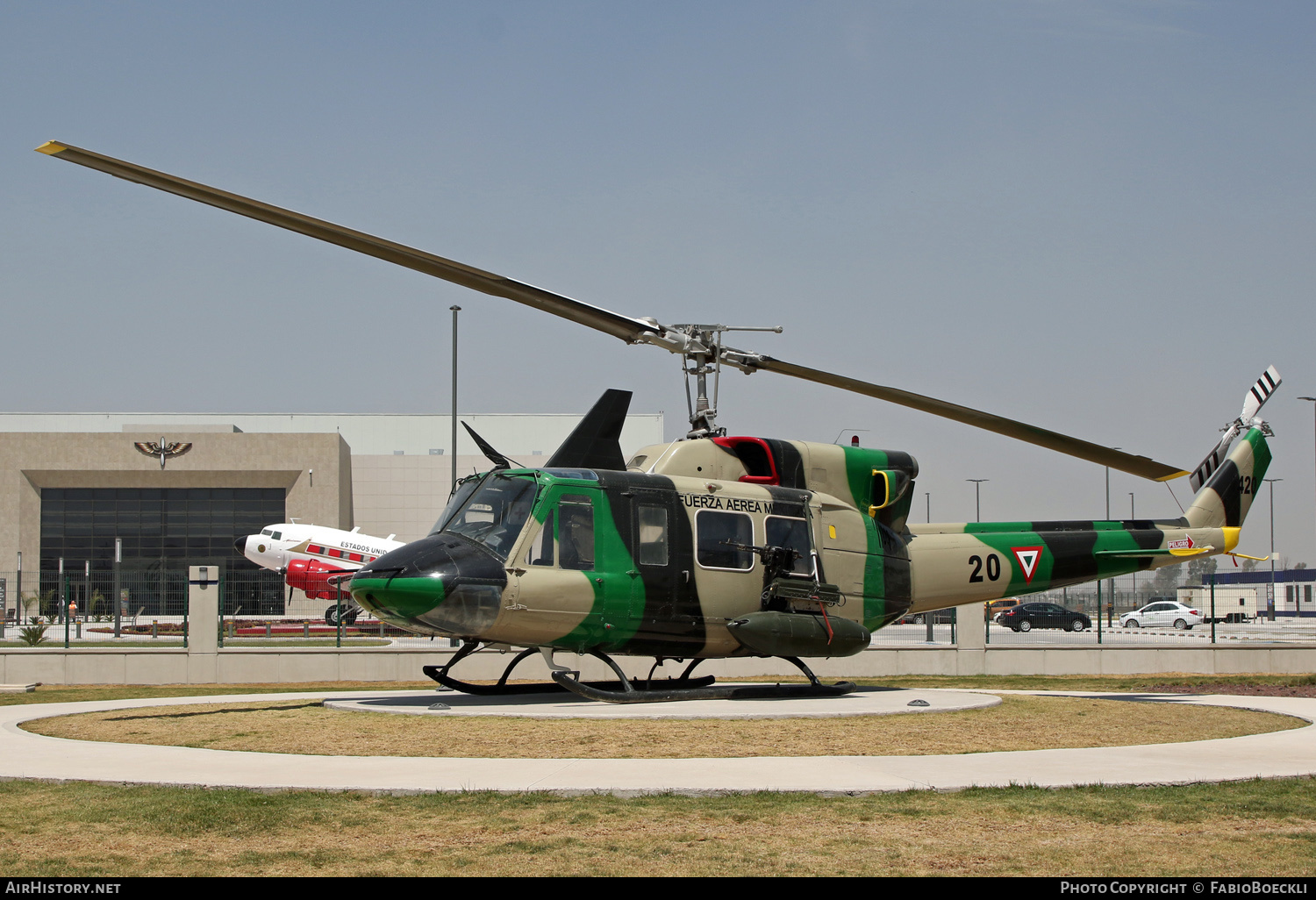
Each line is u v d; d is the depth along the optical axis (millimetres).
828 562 17156
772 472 17359
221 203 11273
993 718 15141
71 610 40219
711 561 16031
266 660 26266
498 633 14898
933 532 19219
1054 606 47438
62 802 9156
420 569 14547
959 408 15914
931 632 31281
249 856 7512
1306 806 8984
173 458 66812
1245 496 21812
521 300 13617
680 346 15750
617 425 16547
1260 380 22391
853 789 9344
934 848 7676
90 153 10344
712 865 7273
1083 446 16109
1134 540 20375
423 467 73188
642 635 15586
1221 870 7145
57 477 66188
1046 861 7375
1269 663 28750
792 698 16906
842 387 16406
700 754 11602
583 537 15312
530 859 7426
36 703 20141
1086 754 11602
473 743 12312
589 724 13766
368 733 13102
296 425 85375
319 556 49844
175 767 10672
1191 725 14688
